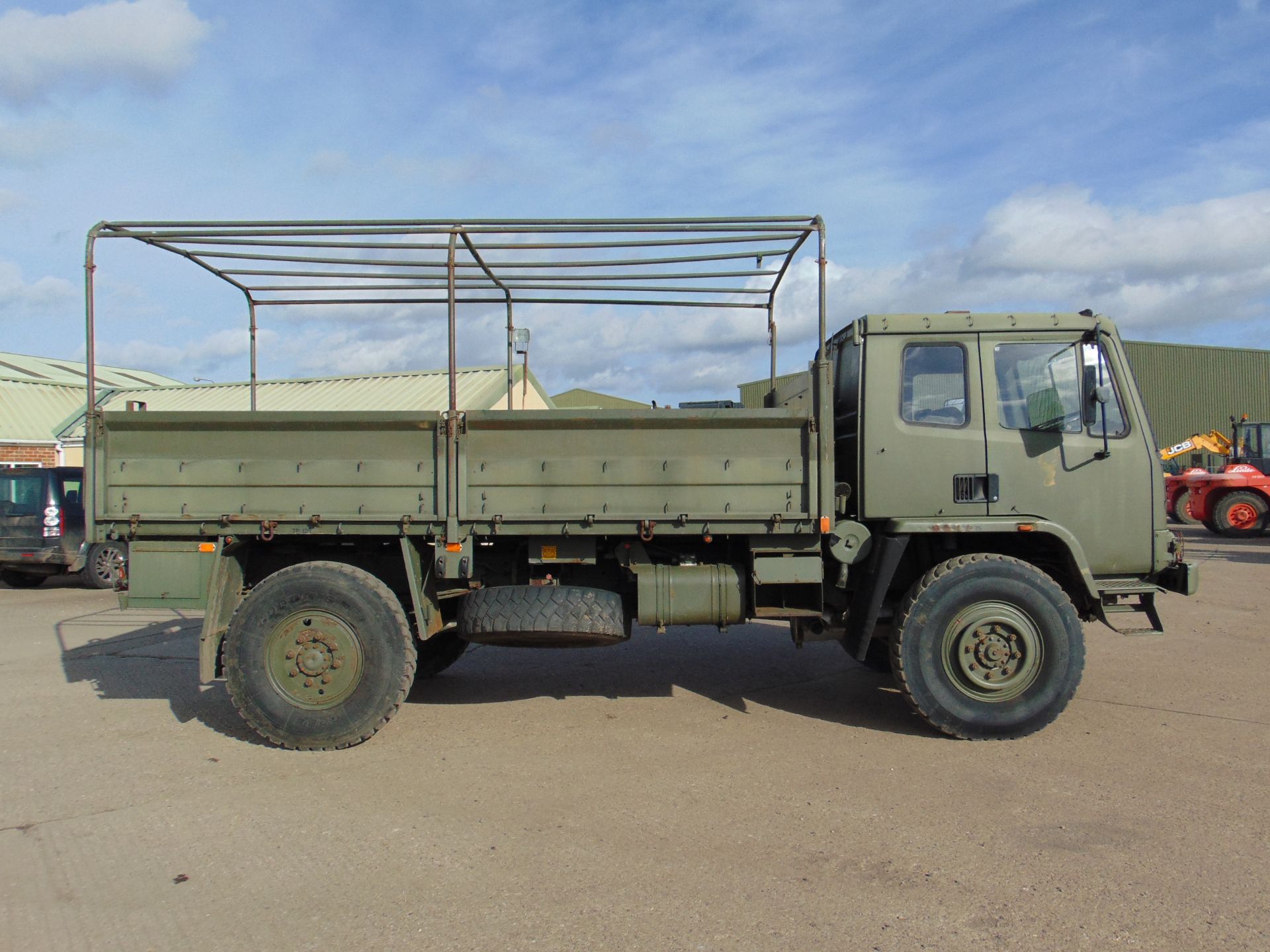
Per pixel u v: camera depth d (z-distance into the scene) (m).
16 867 3.40
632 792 4.11
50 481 12.07
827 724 5.21
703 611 5.04
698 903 3.05
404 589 5.33
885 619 5.24
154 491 4.88
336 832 3.69
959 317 5.10
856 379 5.22
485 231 4.87
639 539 5.20
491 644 5.21
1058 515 5.02
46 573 12.83
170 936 2.88
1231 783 4.16
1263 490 17.88
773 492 4.85
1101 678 6.20
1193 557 14.23
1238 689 5.91
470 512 4.82
